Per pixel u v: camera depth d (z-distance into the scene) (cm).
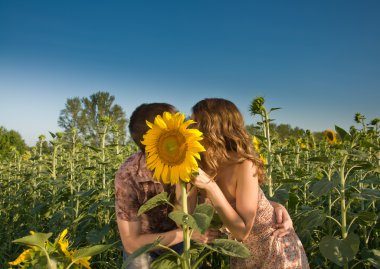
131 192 286
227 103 278
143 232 297
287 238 294
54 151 651
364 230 420
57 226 560
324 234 455
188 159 212
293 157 771
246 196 266
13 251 570
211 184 242
